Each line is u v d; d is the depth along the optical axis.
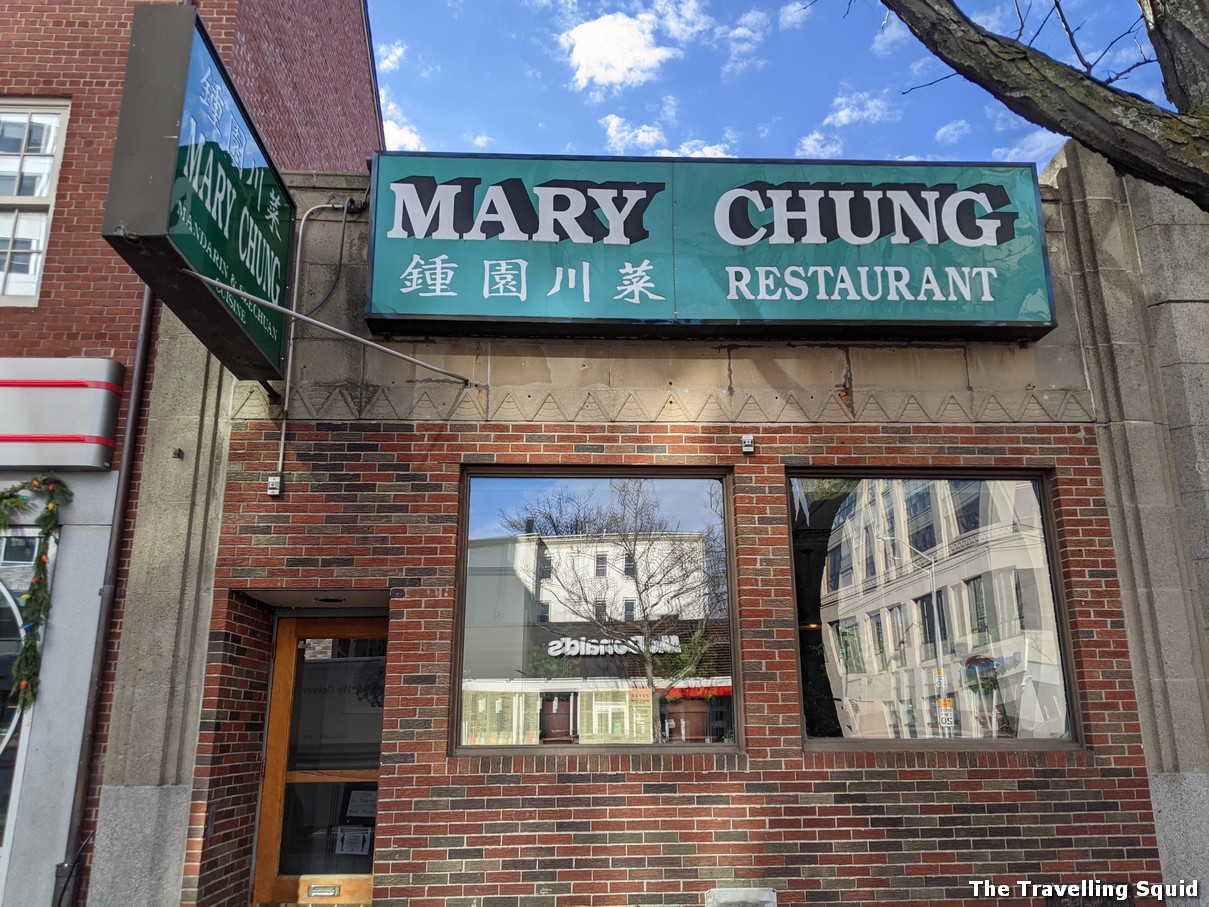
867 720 5.96
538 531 6.16
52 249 6.70
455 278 6.09
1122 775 5.77
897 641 6.11
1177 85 4.38
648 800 5.58
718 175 6.40
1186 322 6.52
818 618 6.09
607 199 6.30
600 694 5.93
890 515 6.32
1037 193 6.50
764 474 6.16
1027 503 6.40
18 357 6.33
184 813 5.45
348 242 6.43
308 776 6.38
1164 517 6.21
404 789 5.52
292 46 9.77
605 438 6.17
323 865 6.25
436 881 5.41
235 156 5.11
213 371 6.14
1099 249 6.69
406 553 5.91
